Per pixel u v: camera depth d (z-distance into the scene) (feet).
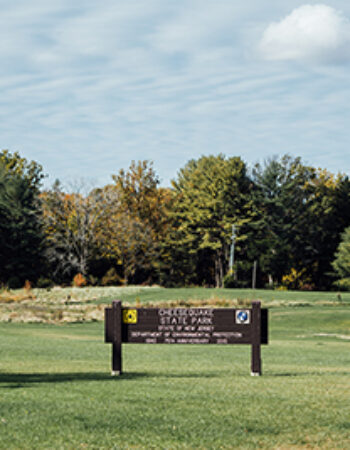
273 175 272.72
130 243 246.88
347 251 238.48
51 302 158.81
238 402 28.25
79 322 127.03
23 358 52.70
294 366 48.96
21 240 240.73
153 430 22.62
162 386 33.12
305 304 156.66
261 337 39.11
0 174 276.21
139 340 39.34
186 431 22.57
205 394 30.42
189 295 171.32
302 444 21.25
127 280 257.14
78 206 246.06
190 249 262.47
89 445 20.53
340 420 24.67
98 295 173.68
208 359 54.75
